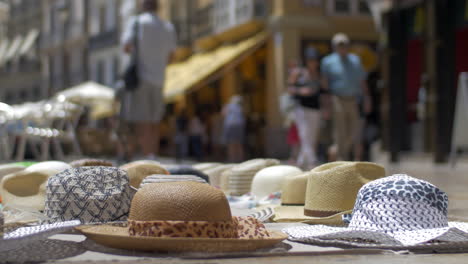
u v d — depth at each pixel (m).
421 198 2.85
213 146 23.66
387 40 14.47
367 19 22.19
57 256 2.44
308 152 10.95
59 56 42.41
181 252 2.44
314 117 10.92
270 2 22.00
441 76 12.67
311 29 21.62
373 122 20.62
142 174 3.99
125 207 3.20
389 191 2.89
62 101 10.82
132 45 10.44
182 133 22.23
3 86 49.84
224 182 6.06
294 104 10.98
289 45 21.36
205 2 26.05
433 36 12.74
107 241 2.52
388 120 14.17
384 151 14.98
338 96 10.10
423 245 2.66
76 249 2.59
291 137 13.56
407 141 14.84
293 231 3.02
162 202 2.48
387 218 2.85
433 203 2.86
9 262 2.33
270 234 2.75
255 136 22.75
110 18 35.88
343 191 3.57
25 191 3.96
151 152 10.70
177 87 21.86
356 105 10.16
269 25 21.83
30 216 3.37
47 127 10.89
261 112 22.84
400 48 14.38
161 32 10.58
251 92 23.20
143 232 2.49
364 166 3.61
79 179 3.16
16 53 47.53
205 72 21.69
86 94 19.20
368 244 2.71
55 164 4.10
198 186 2.55
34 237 2.31
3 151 10.04
